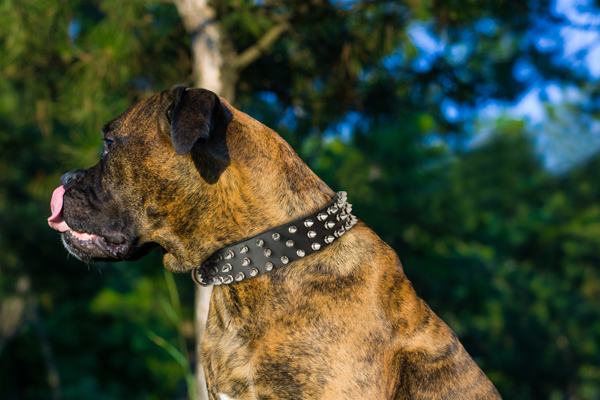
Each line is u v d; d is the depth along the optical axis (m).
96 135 5.50
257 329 2.51
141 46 5.75
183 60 6.48
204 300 5.23
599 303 26.12
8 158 8.00
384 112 6.89
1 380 18.02
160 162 2.65
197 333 5.25
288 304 2.49
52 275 12.81
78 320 17.44
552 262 25.33
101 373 17.61
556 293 25.94
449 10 5.62
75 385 16.91
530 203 28.00
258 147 2.69
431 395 2.58
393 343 2.53
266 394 2.44
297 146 6.75
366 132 7.19
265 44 5.76
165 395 17.88
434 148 11.27
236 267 2.58
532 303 25.17
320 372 2.39
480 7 5.84
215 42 5.64
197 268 2.76
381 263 2.65
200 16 5.60
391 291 2.62
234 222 2.63
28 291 13.45
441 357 2.64
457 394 2.62
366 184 10.80
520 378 25.20
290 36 6.21
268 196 2.64
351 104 6.66
